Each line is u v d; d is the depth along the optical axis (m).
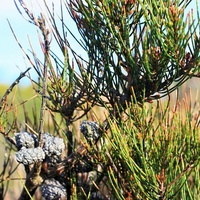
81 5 0.44
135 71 0.43
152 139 0.41
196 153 0.39
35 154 0.45
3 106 0.48
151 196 0.40
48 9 0.45
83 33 0.45
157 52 0.42
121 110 0.45
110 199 0.45
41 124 0.45
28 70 0.46
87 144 0.44
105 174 0.45
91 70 0.45
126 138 0.42
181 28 0.40
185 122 0.40
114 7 0.42
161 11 0.41
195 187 0.44
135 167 0.39
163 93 0.44
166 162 0.40
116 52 0.44
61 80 0.46
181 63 0.42
